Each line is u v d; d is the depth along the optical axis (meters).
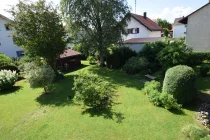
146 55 15.70
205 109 7.43
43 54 12.57
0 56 16.36
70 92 10.32
